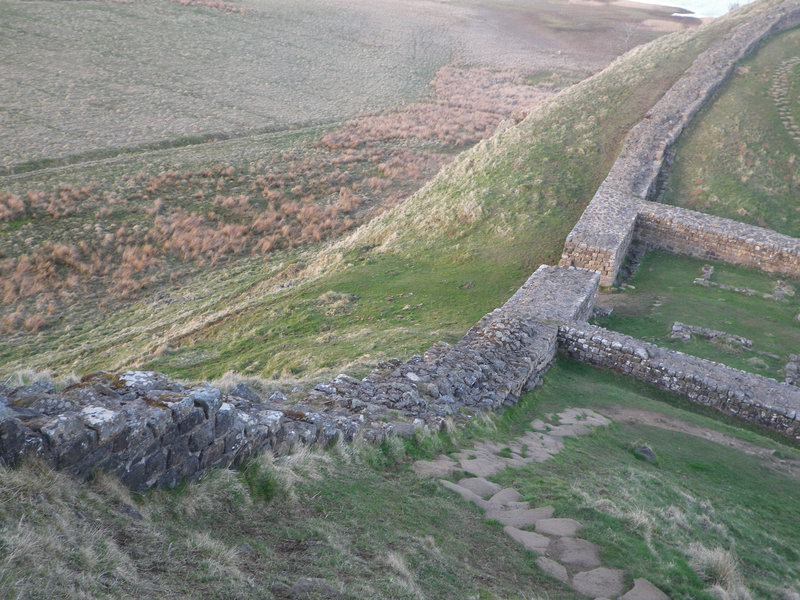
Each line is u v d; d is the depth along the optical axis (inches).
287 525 249.3
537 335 691.4
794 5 2556.6
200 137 2203.5
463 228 1247.5
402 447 378.6
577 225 1069.1
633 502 358.6
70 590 156.9
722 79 1881.2
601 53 3823.8
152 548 197.2
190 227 1540.4
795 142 1537.9
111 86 2564.0
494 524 302.0
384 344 770.8
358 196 1818.4
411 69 3385.8
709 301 951.6
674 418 597.3
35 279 1249.4
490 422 480.1
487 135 2384.4
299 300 1041.5
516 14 4793.3
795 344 814.5
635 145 1462.8
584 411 582.6
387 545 252.8
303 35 3754.9
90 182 1680.6
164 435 243.9
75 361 954.1
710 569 292.7
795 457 545.6
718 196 1315.2
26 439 199.9
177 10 3705.7
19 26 2974.9
